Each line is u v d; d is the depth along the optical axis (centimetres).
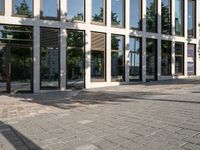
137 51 2064
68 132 569
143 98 1100
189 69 2452
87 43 1789
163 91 1339
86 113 795
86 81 1781
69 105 997
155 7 2191
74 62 1758
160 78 2197
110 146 456
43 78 1648
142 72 2072
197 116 668
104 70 1883
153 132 530
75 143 485
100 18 1875
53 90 1677
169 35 2272
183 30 2417
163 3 2256
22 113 846
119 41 1964
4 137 557
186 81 1967
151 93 1275
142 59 2073
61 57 1700
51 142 501
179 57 2377
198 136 487
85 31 1784
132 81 2022
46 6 1669
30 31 1617
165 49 2261
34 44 1616
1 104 1070
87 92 1491
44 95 1422
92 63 1822
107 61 1880
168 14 2295
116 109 847
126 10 1978
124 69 1975
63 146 472
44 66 1653
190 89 1372
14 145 497
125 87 1689
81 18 1794
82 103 1041
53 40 1683
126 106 903
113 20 1936
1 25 1552
